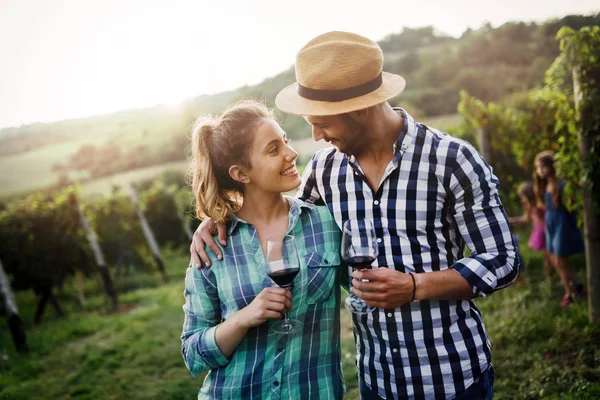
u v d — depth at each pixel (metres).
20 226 9.44
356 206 1.84
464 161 1.72
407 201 1.76
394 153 1.77
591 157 4.05
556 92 4.80
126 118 44.31
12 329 7.05
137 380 5.04
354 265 1.66
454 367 1.77
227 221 1.81
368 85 1.69
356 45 1.67
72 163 41.12
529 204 5.91
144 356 5.67
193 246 1.81
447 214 1.80
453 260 1.82
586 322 4.20
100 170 41.50
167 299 8.95
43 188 37.44
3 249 9.34
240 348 1.70
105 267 9.56
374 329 1.84
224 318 1.76
